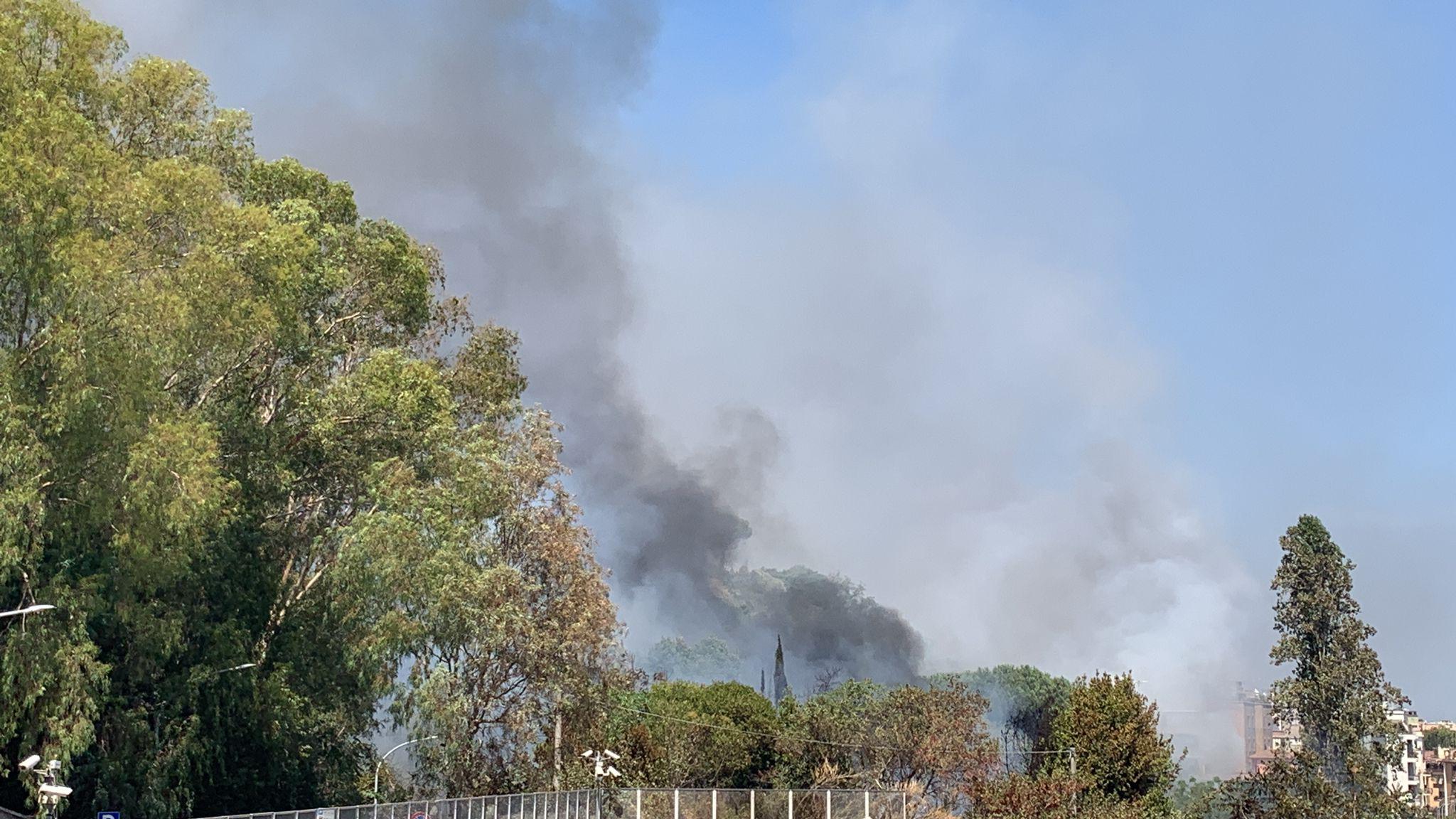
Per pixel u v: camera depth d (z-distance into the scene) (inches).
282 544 2507.4
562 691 2581.2
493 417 2903.5
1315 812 2290.8
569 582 2714.1
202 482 1723.7
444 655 2484.0
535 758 2689.5
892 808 2896.2
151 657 2030.0
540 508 2792.8
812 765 3882.9
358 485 2561.5
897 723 3777.1
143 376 1663.4
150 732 2033.7
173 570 1873.8
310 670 2485.2
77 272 1584.6
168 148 2257.6
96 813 1968.5
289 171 2699.3
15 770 1807.3
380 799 2812.5
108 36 1876.2
